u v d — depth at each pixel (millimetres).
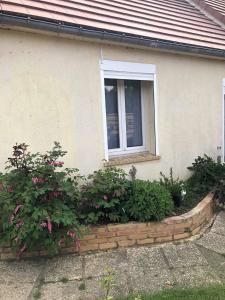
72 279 4418
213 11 9461
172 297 3975
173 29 7664
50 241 4559
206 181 7332
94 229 5070
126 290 4168
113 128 6887
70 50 5738
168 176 7410
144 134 7340
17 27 5051
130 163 6637
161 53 7102
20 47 5211
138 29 6723
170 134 7430
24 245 4559
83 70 5918
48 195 4758
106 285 3812
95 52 6047
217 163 7590
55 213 4598
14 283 4348
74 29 5477
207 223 6180
